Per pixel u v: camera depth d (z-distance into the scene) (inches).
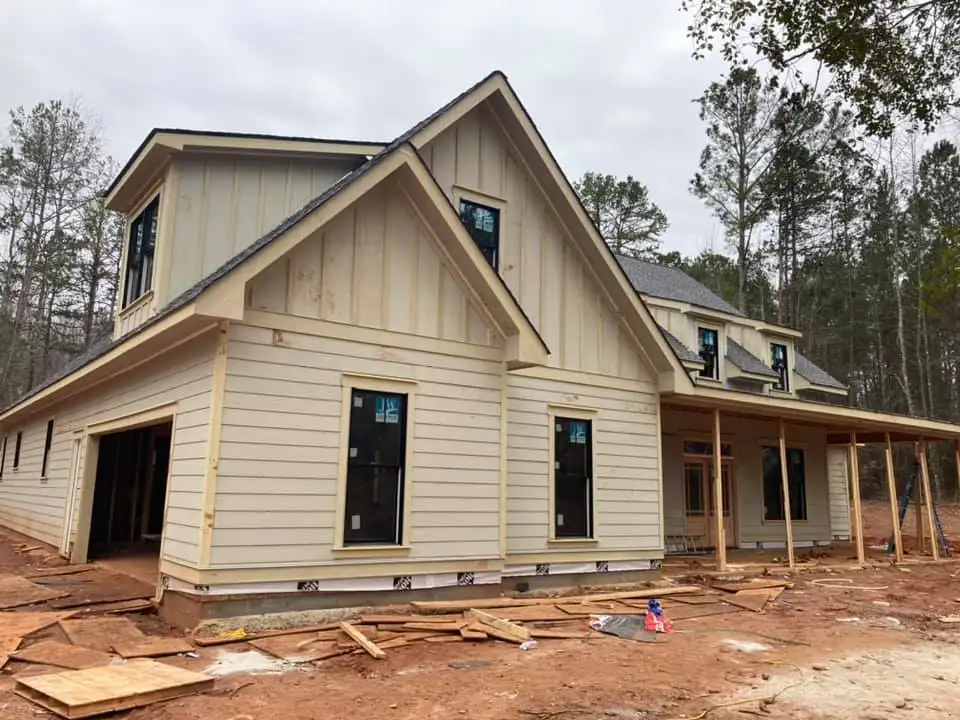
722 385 746.2
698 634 323.3
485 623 311.7
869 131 339.9
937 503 1466.5
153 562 464.8
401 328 354.3
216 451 289.4
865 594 468.4
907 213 1444.4
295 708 196.7
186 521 301.3
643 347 497.0
